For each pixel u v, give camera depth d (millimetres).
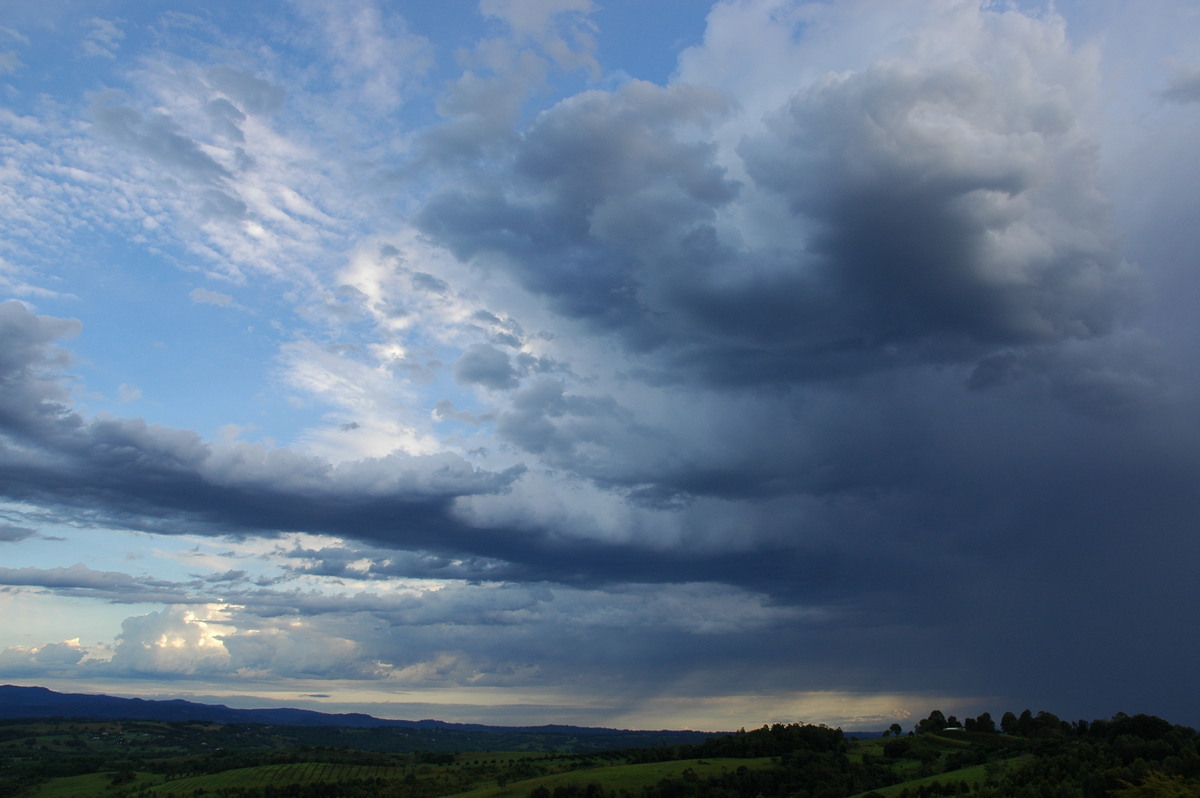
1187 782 117125
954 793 152000
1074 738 193375
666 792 174000
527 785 186750
